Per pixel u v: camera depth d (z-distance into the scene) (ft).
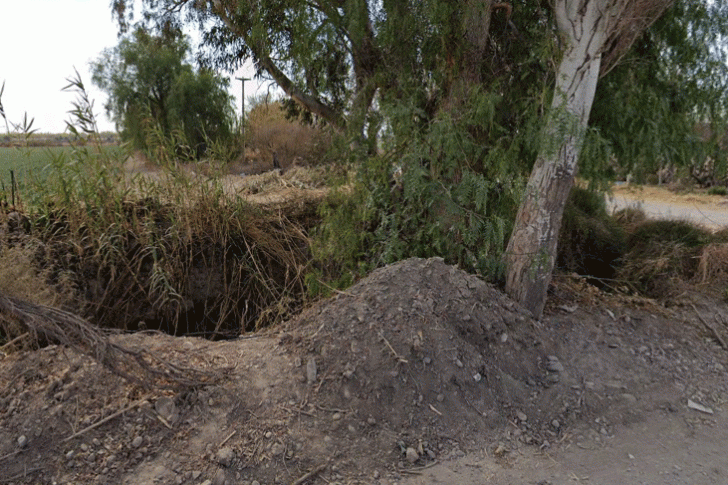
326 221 19.42
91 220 18.12
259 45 21.62
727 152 19.65
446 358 12.35
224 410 10.72
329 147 19.49
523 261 15.42
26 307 10.40
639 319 16.38
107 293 17.80
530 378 13.11
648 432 11.62
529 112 16.85
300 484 9.50
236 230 20.45
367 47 19.62
